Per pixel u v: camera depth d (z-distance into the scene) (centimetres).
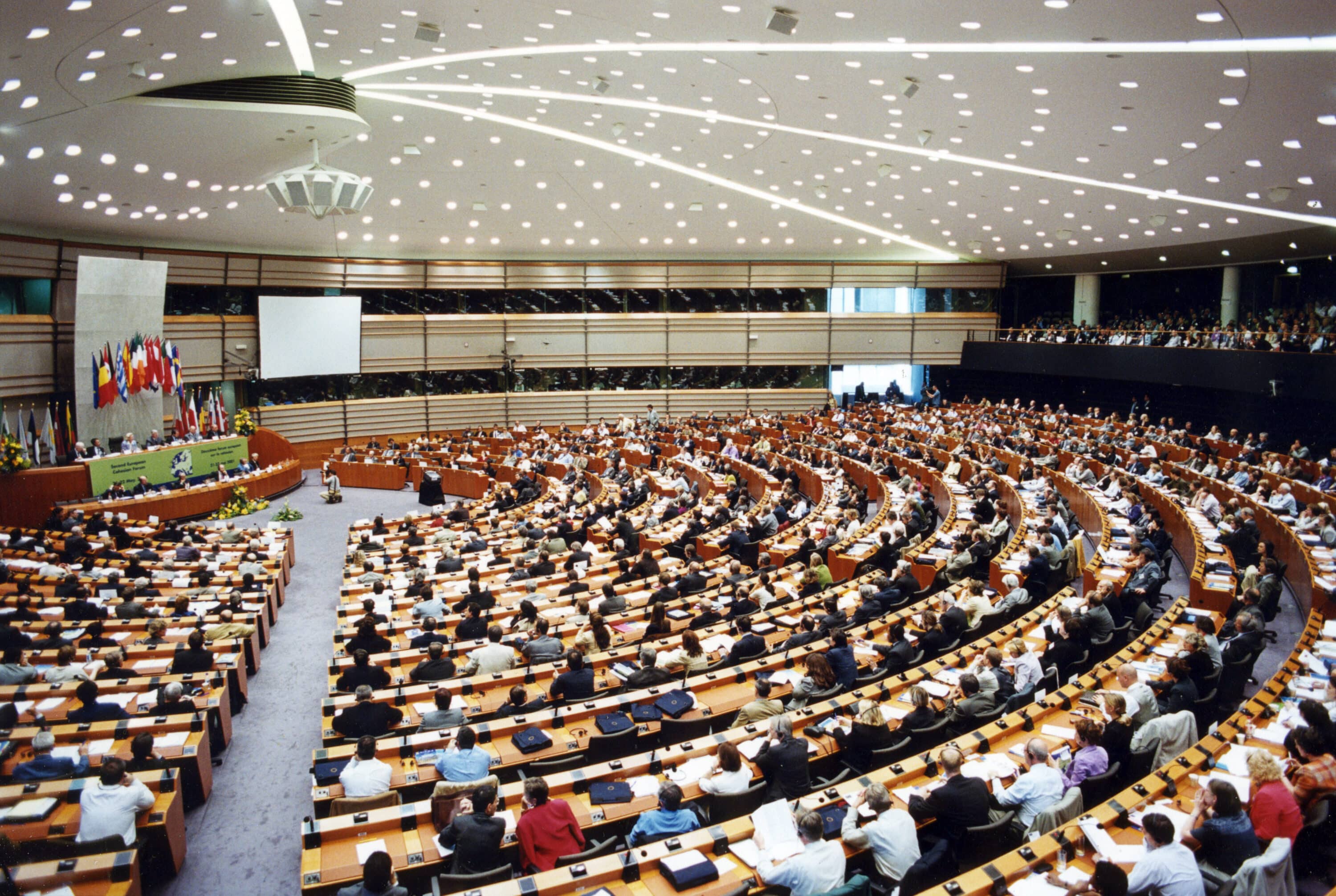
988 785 776
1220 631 1189
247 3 1516
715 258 4294
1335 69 1347
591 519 2141
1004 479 2377
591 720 990
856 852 714
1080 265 4066
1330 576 1459
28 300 2798
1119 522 1917
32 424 2630
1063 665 1078
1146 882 596
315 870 718
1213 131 1770
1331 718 783
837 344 4388
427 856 739
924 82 1745
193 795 1044
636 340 4288
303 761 1177
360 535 2166
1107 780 787
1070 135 1955
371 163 2794
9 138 1864
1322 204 2327
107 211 2589
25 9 1238
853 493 2239
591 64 1952
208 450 2941
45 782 841
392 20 1691
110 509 2434
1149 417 3791
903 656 1106
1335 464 2380
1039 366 3916
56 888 705
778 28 1450
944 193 2842
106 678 1161
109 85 1711
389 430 3938
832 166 2661
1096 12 1258
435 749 935
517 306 4191
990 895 632
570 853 728
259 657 1505
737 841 725
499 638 1205
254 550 1983
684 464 2977
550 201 3284
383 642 1288
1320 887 729
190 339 3297
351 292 3869
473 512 2428
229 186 2595
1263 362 2845
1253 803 672
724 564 1734
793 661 1135
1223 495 2175
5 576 1670
